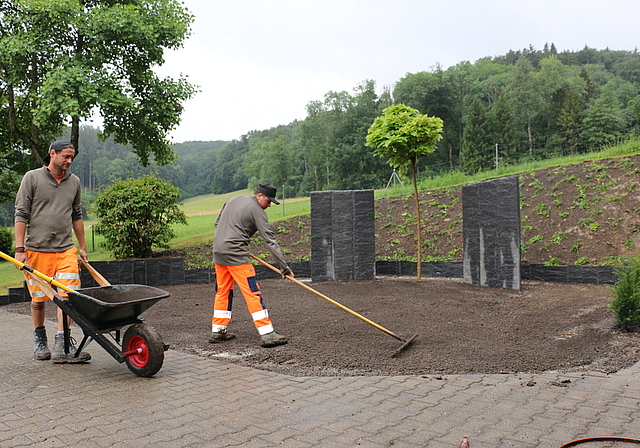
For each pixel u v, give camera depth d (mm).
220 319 5270
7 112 15102
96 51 12438
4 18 12016
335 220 10070
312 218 10156
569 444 2654
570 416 3072
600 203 11531
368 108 62469
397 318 6238
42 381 3938
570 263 9984
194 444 2684
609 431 2832
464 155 55219
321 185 71125
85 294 4160
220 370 4207
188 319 6602
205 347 5082
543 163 17125
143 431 2871
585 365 4293
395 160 9945
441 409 3205
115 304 3900
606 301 7246
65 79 11500
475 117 56844
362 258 10055
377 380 3867
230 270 5121
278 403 3348
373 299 7645
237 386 3742
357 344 5016
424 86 62281
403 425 2938
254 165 81312
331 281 10016
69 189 4801
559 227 11273
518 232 8359
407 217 13961
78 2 12047
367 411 3180
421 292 8297
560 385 3707
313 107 69188
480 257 9141
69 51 12742
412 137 9289
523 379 3891
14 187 22484
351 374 4051
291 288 9094
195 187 141500
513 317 6301
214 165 135625
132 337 4082
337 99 67750
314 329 5699
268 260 11664
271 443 2691
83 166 112938
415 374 4055
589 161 14336
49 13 11648
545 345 4930
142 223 11188
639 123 61688
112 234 11023
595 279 9055
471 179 17703
